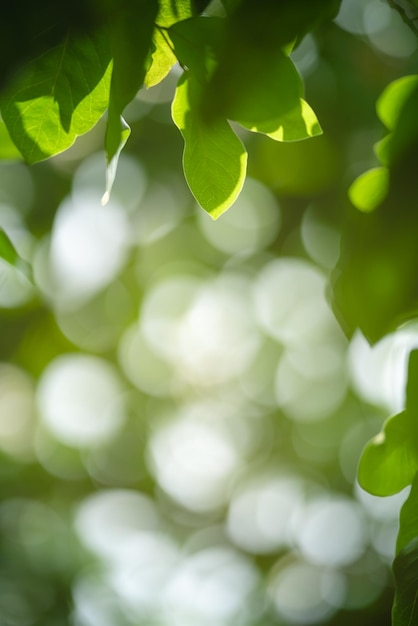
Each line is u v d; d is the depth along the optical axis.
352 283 0.97
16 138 1.48
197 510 9.61
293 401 9.81
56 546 6.39
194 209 8.50
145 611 6.52
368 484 1.53
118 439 9.66
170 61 1.43
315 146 6.63
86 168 7.98
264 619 8.08
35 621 6.07
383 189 1.20
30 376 8.56
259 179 7.05
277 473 9.74
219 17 1.35
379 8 6.31
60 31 1.25
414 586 1.34
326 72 6.55
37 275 8.06
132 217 8.56
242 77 1.06
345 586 8.25
